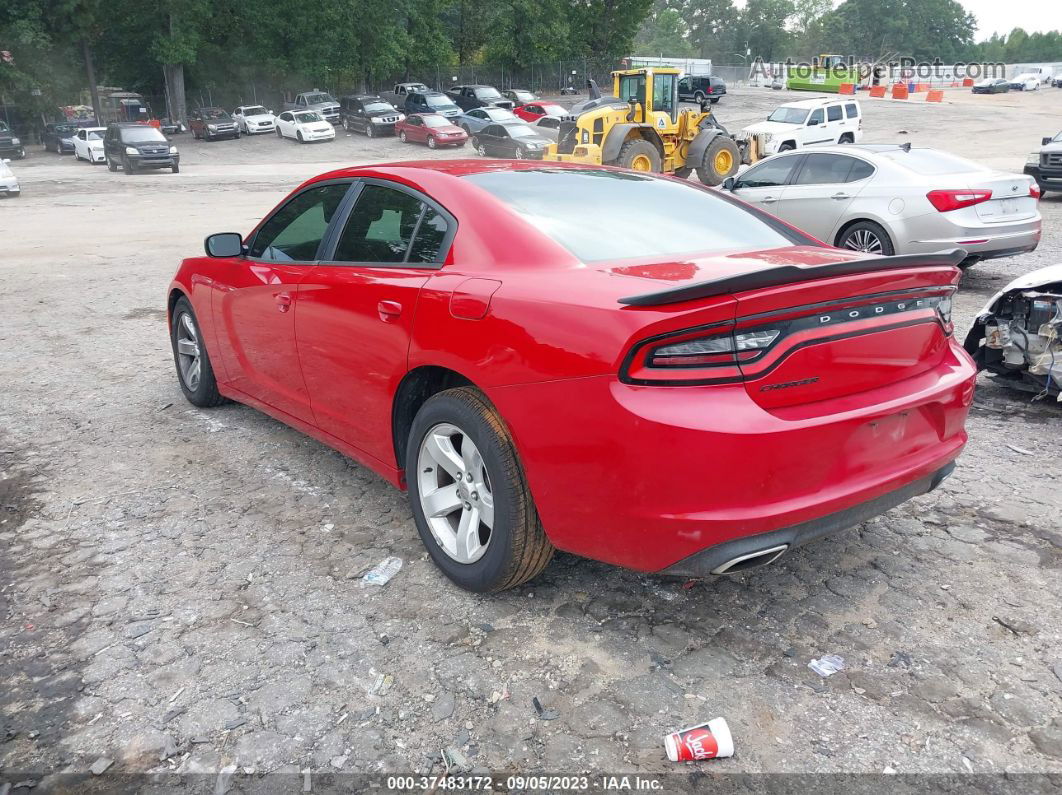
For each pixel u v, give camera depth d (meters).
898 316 2.71
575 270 2.78
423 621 2.99
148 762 2.34
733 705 2.51
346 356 3.54
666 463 2.38
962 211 8.12
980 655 2.72
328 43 53.62
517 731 2.43
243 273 4.38
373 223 3.62
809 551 3.44
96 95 47.78
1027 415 5.08
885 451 2.71
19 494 4.15
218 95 56.09
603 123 20.89
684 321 2.33
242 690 2.63
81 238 14.96
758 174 10.24
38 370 6.48
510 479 2.81
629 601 3.09
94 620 3.04
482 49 69.00
